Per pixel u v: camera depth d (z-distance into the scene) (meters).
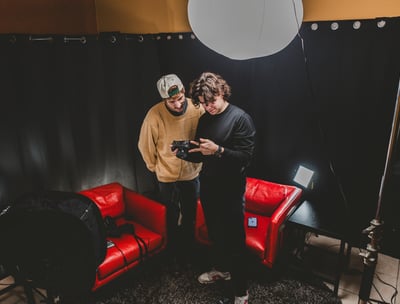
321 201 2.69
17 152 2.54
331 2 2.42
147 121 2.48
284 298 2.35
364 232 1.38
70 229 1.42
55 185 2.85
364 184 2.58
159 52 3.20
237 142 1.90
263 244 2.37
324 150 2.67
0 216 1.41
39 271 1.52
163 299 2.38
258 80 2.78
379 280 2.53
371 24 2.24
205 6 1.23
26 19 2.64
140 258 2.46
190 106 2.44
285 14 1.21
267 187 2.72
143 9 3.15
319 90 2.56
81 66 2.87
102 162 3.19
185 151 2.11
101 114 3.09
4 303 2.40
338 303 2.29
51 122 2.74
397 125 1.18
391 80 2.27
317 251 2.85
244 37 1.24
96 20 3.37
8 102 2.43
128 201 2.82
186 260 2.80
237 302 2.19
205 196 2.09
